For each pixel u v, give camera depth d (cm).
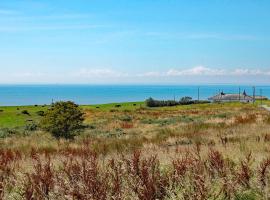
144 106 10388
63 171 851
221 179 770
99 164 1011
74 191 674
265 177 763
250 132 2489
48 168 840
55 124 3441
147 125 4706
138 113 7238
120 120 5744
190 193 675
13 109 8794
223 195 703
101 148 2086
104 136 3547
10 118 6744
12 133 4212
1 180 859
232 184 725
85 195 657
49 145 2666
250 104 9694
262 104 9575
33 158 1254
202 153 1245
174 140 2352
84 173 745
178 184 738
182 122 4775
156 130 3703
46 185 736
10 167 1074
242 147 1476
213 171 850
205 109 7925
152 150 1578
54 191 721
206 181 736
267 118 3638
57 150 2070
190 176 772
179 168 827
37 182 750
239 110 6862
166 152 1375
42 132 4038
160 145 2119
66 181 765
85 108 9000
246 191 721
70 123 3462
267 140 1791
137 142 2439
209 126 3422
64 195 692
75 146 2412
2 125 5684
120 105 10444
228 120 4009
